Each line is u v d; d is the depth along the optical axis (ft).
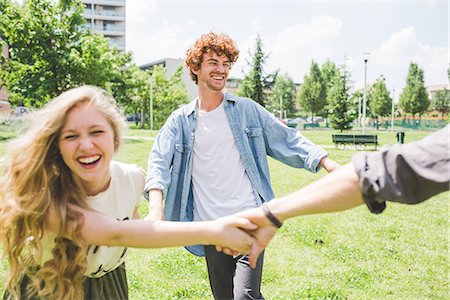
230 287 11.56
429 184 4.36
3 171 7.06
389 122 213.25
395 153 4.57
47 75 82.69
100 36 91.71
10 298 7.64
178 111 11.61
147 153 60.03
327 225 23.88
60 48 84.58
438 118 216.54
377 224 24.26
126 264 17.65
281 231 22.52
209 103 11.37
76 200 7.00
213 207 11.01
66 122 6.79
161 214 9.87
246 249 6.26
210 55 11.03
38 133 6.75
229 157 11.14
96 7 289.53
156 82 147.02
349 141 73.41
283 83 229.86
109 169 7.80
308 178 42.52
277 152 11.48
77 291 7.16
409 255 19.42
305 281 16.43
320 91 200.54
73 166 6.87
